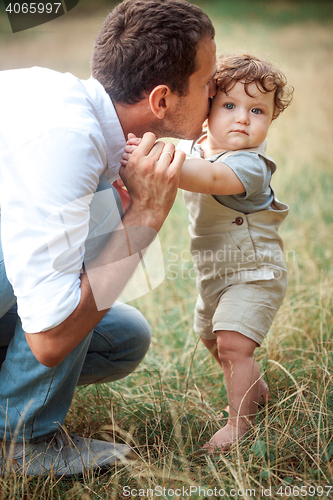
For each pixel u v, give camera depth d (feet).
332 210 13.16
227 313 6.11
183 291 10.12
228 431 5.88
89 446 5.47
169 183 5.00
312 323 8.35
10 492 4.79
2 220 4.49
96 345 6.02
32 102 4.62
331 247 11.25
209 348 7.18
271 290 6.24
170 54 5.03
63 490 5.04
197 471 5.26
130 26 5.08
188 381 7.28
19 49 31.81
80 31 35.58
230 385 6.09
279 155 17.61
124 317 6.19
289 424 5.54
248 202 6.22
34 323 4.41
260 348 7.89
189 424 5.96
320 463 5.15
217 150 6.38
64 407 5.36
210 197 6.13
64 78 4.94
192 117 5.57
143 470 5.11
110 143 5.22
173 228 12.78
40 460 5.19
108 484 5.06
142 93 5.18
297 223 12.55
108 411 6.26
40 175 4.36
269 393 6.57
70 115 4.56
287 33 35.14
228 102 6.17
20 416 5.04
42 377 4.93
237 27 37.68
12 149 4.47
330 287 9.31
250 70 6.05
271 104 6.30
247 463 5.08
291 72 26.16
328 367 6.79
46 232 4.36
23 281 4.39
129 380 7.45
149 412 6.46
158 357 8.11
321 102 22.15
